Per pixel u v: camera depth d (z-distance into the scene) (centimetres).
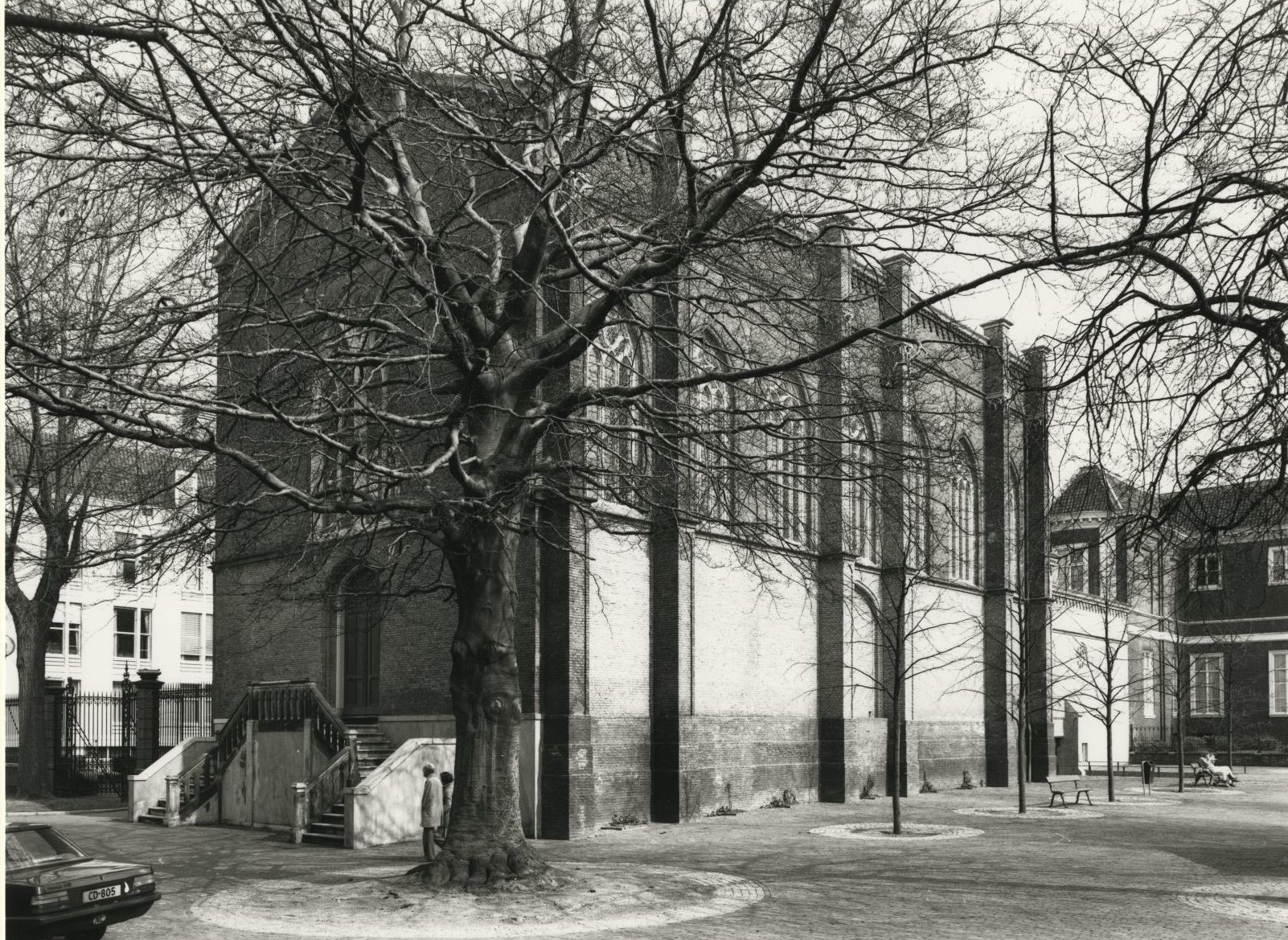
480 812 1625
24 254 1407
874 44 1334
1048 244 1216
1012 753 4112
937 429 1830
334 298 2120
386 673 2716
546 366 1659
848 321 1741
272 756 2589
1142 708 5991
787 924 1427
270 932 1370
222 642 3228
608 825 2509
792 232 1617
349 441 1719
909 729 3575
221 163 1441
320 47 1166
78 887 1241
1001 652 4022
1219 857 2098
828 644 3225
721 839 2352
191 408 1234
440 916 1441
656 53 1354
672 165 1730
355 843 2194
